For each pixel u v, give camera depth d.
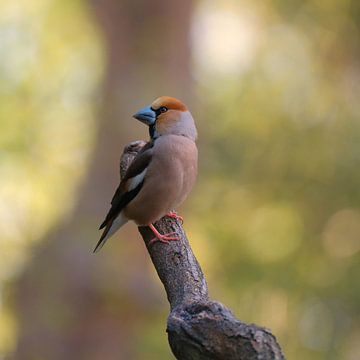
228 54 18.47
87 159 15.54
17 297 14.95
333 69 16.64
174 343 5.17
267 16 17.62
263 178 15.92
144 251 14.58
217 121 16.47
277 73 17.02
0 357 15.13
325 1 16.70
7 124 17.92
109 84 15.23
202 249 15.84
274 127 16.30
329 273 14.89
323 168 15.74
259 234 15.73
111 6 15.22
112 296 14.20
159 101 8.20
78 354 14.30
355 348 14.40
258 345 4.95
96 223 14.76
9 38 18.53
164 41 15.16
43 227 17.55
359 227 15.32
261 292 14.98
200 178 15.66
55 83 18.56
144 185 7.87
